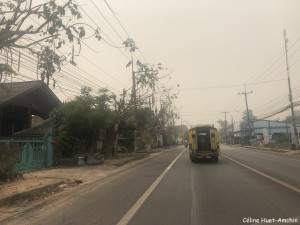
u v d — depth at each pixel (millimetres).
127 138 34125
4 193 8125
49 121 19969
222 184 9742
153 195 8047
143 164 18594
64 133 17516
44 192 8867
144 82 16859
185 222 5422
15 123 23578
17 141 12867
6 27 8109
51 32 8320
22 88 20375
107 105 20719
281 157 22859
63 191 9188
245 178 11047
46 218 6055
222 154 27469
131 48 10547
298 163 17297
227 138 95188
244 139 64938
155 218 5730
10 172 10555
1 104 17938
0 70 8555
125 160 20672
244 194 7910
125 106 24500
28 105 20703
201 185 9633
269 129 64625
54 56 9172
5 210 6879
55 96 22266
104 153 25391
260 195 7715
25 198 8109
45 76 9367
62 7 7969
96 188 9578
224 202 6992
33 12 8172
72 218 5969
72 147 17812
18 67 9109
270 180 10383
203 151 19484
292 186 9047
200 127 19953
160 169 15289
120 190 9055
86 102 18328
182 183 10148
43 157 14812
